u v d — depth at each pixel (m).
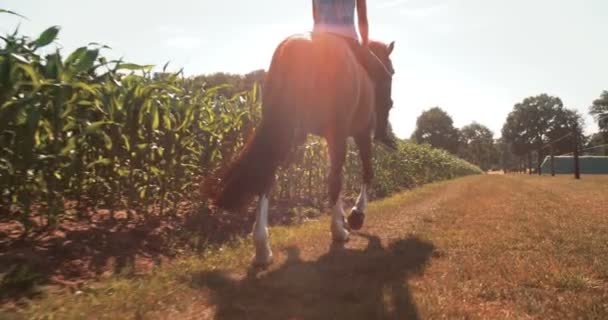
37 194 4.93
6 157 4.67
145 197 6.26
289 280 4.30
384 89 6.34
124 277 4.25
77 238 4.98
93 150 5.86
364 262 4.98
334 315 3.42
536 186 18.95
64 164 5.09
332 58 4.96
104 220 5.98
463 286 4.09
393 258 5.19
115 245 5.09
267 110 4.46
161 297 3.71
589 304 3.58
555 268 4.59
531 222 7.55
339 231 6.19
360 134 6.50
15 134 4.54
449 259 5.10
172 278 4.25
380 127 6.91
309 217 9.09
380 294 3.86
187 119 6.58
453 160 39.53
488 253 5.32
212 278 4.31
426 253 5.41
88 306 3.43
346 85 5.07
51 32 5.24
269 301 3.77
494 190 16.16
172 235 5.84
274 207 9.27
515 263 4.82
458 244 5.88
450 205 10.53
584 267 4.68
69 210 6.13
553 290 4.02
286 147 4.40
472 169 59.94
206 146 7.38
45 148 4.98
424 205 10.94
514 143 131.75
